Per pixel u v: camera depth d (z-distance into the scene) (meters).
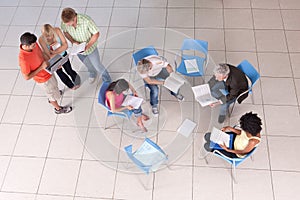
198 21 5.91
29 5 6.37
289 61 5.32
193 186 4.31
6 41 5.90
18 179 4.51
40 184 4.46
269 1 6.08
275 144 4.55
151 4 6.21
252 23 5.82
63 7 6.29
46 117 5.01
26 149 4.75
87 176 4.47
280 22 5.79
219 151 3.99
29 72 4.26
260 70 5.25
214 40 5.64
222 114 4.65
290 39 5.57
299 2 6.02
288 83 5.09
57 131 4.87
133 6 6.21
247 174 4.35
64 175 4.50
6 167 4.61
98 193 4.35
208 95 4.37
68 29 4.58
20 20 6.17
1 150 4.76
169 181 4.36
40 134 4.86
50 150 4.71
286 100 4.93
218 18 5.93
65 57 4.63
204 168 4.42
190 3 6.17
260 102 4.93
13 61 5.64
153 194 4.29
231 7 6.05
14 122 5.00
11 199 4.36
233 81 4.22
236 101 4.86
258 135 3.69
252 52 5.46
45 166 4.59
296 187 4.23
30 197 4.37
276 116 4.79
